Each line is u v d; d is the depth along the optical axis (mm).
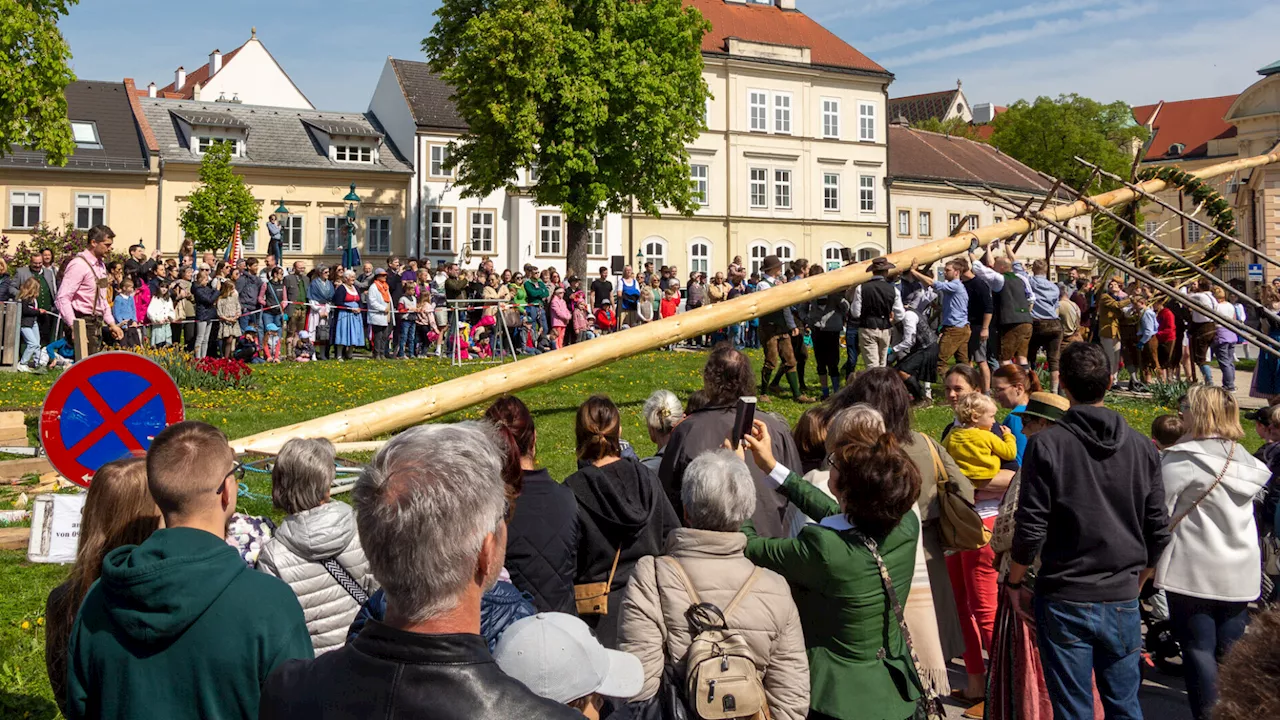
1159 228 20156
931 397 15586
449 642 2154
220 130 49812
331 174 51062
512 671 2695
